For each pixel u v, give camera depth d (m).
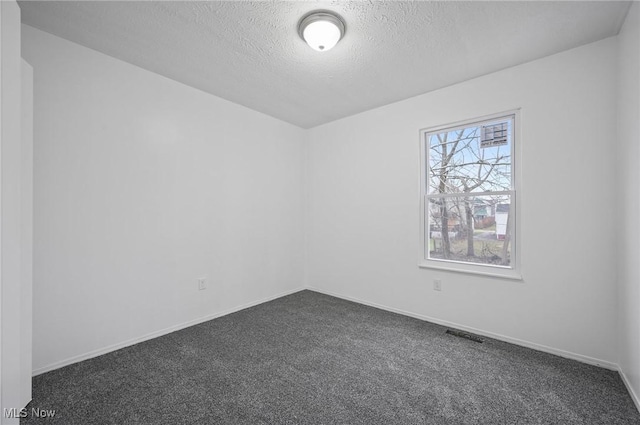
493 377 1.89
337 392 1.74
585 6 1.66
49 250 1.93
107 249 2.21
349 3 1.64
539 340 2.26
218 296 3.00
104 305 2.20
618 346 1.93
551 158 2.19
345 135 3.62
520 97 2.32
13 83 1.32
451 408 1.59
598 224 2.01
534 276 2.27
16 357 1.36
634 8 1.59
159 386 1.79
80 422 1.48
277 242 3.68
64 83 2.00
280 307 3.31
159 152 2.53
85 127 2.09
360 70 2.43
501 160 2.49
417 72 2.46
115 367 2.00
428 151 2.96
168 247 2.59
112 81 2.23
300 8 1.69
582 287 2.08
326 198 3.85
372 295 3.35
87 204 2.10
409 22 1.81
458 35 1.94
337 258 3.72
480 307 2.56
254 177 3.39
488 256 2.58
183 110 2.70
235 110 3.17
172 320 2.62
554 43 2.04
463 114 2.64
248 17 1.77
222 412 1.56
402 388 1.78
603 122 1.99
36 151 1.87
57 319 1.97
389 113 3.18
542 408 1.59
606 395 1.70
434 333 2.59
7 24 1.28
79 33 1.94
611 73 1.96
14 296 1.35
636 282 1.60
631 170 1.67
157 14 1.75
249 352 2.23
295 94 2.94
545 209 2.22
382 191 3.25
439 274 2.81
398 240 3.12
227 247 3.09
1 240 1.27
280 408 1.60
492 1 1.63
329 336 2.53
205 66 2.38
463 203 2.72
